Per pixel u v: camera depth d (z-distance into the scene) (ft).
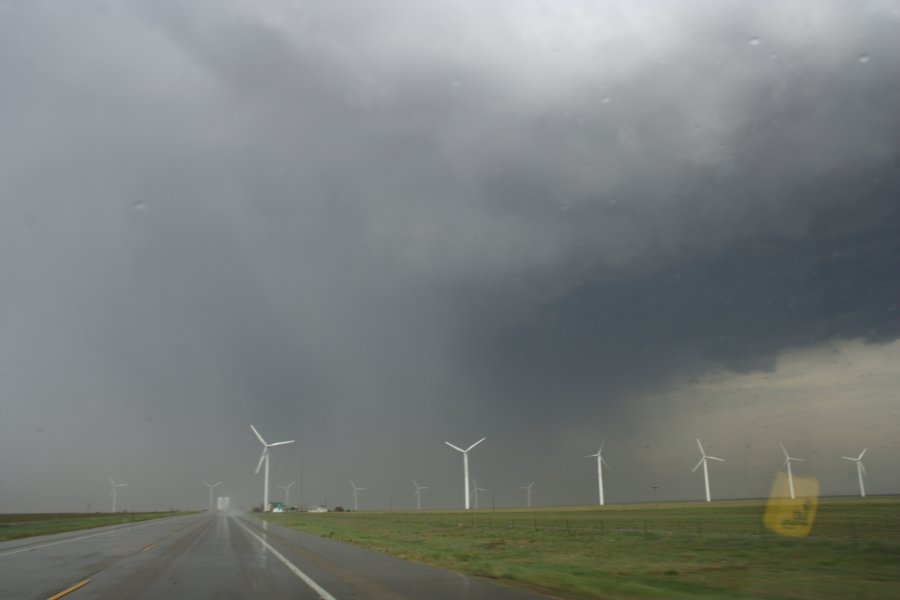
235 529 207.21
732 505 481.05
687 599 56.03
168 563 89.45
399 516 429.38
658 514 334.65
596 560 100.83
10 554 110.11
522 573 72.64
